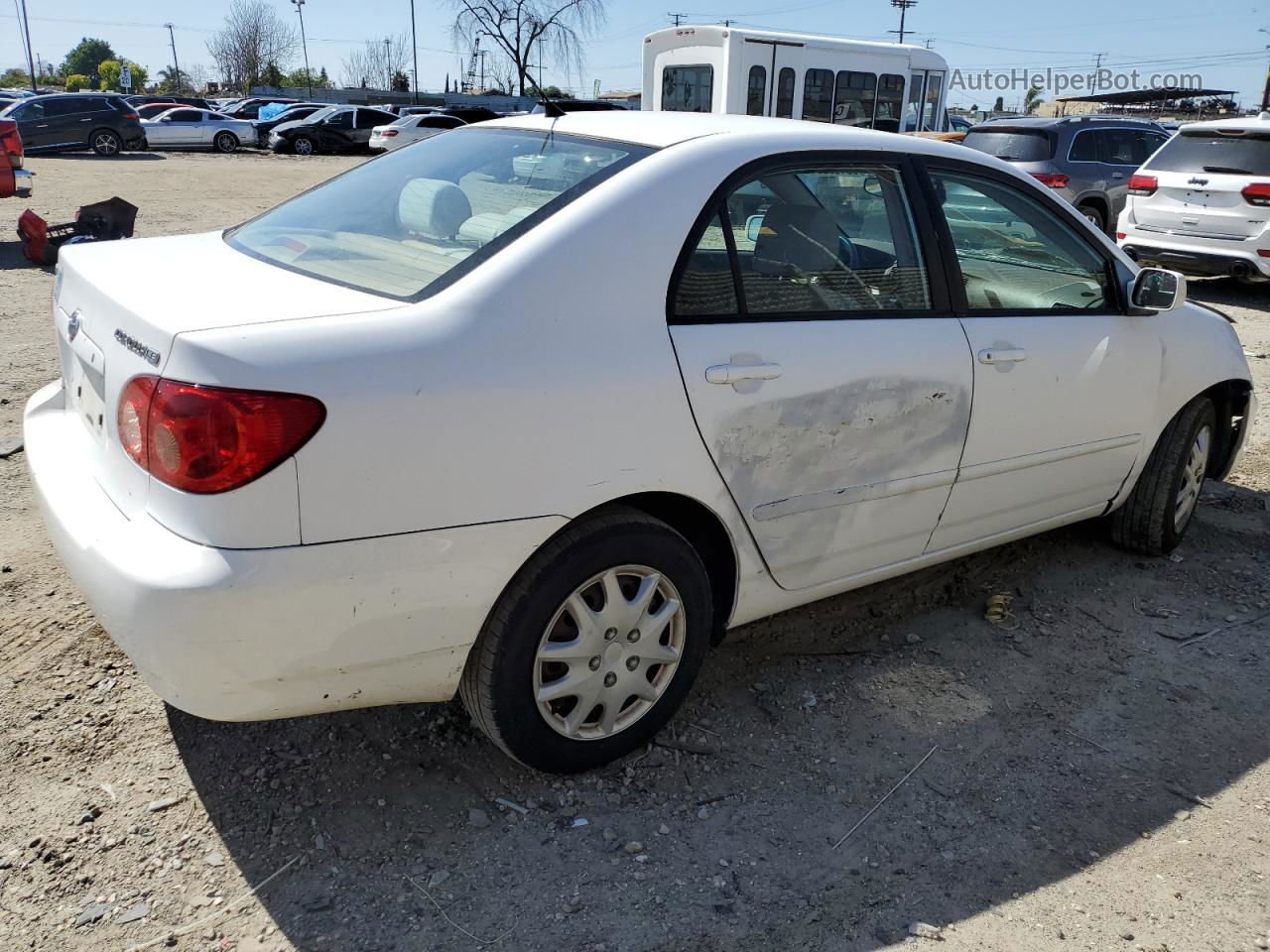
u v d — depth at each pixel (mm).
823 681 3281
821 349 2809
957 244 3244
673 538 2641
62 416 2869
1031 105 63000
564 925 2270
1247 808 2775
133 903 2262
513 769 2764
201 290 2387
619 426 2443
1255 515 4812
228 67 77375
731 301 2689
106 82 109375
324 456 2082
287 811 2562
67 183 18516
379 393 2129
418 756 2793
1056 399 3451
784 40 15695
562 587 2463
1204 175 10023
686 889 2395
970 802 2752
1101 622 3760
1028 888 2457
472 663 2477
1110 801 2783
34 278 9594
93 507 2312
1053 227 3559
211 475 2031
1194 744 3057
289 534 2076
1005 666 3434
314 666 2195
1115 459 3846
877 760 2908
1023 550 4332
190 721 2883
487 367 2260
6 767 2652
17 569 3656
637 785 2736
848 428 2895
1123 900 2426
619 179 2596
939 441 3139
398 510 2176
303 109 37219
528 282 2359
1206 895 2451
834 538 3029
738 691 3191
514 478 2307
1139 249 10594
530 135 3072
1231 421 4512
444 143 3291
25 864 2346
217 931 2205
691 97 16297
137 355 2172
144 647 2092
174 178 20875
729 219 2715
